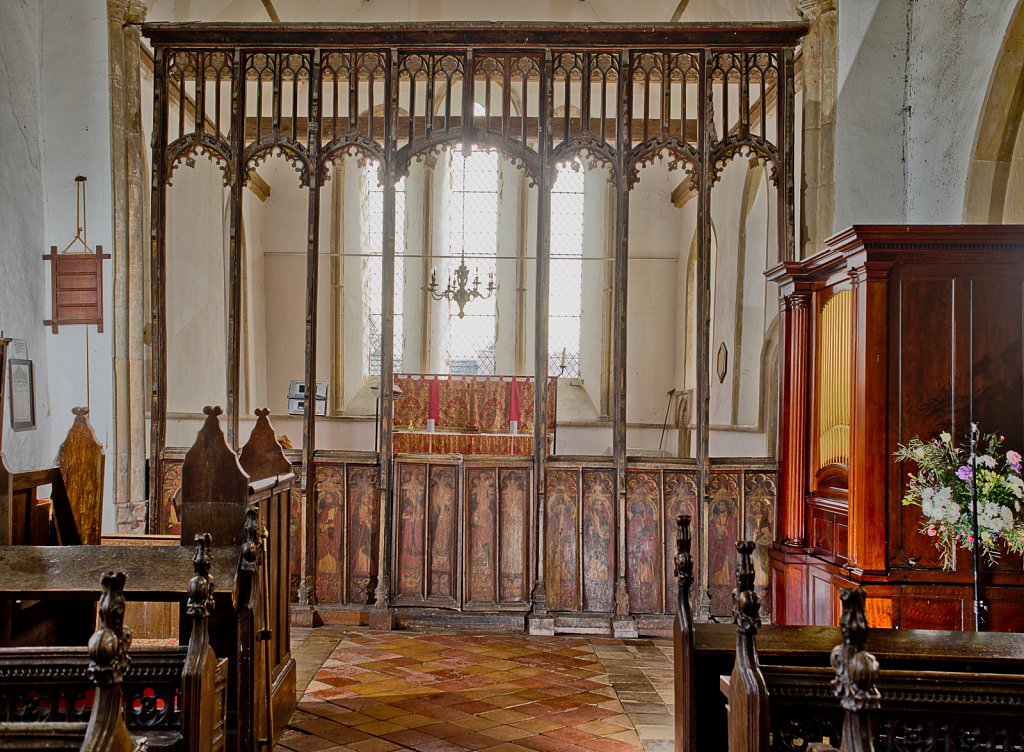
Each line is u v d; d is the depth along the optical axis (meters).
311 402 9.26
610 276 18.09
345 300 18.19
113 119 9.52
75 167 9.57
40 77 9.57
